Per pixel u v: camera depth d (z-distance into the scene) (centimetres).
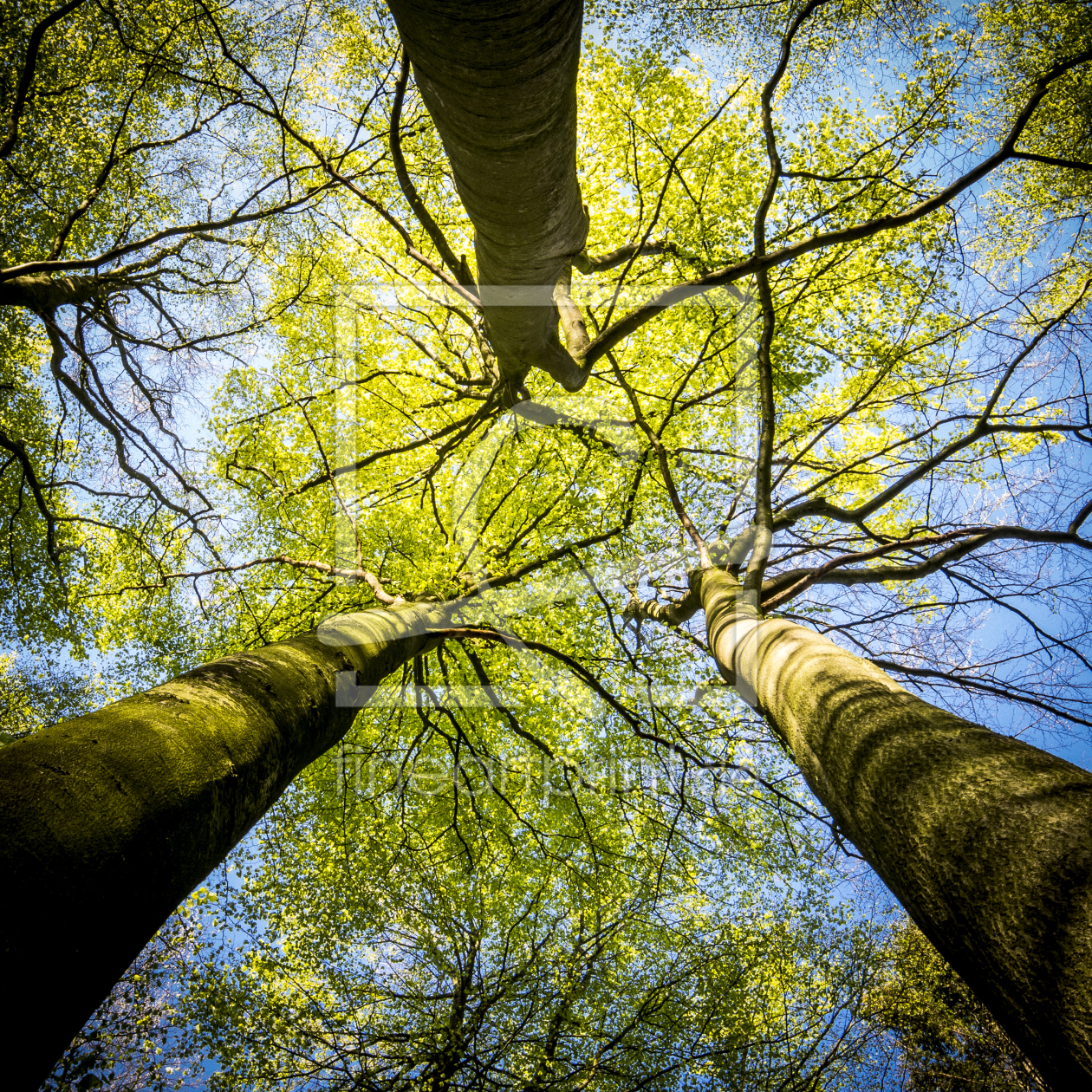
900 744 217
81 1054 513
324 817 744
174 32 602
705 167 735
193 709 239
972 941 162
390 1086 493
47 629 866
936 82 614
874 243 679
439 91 216
